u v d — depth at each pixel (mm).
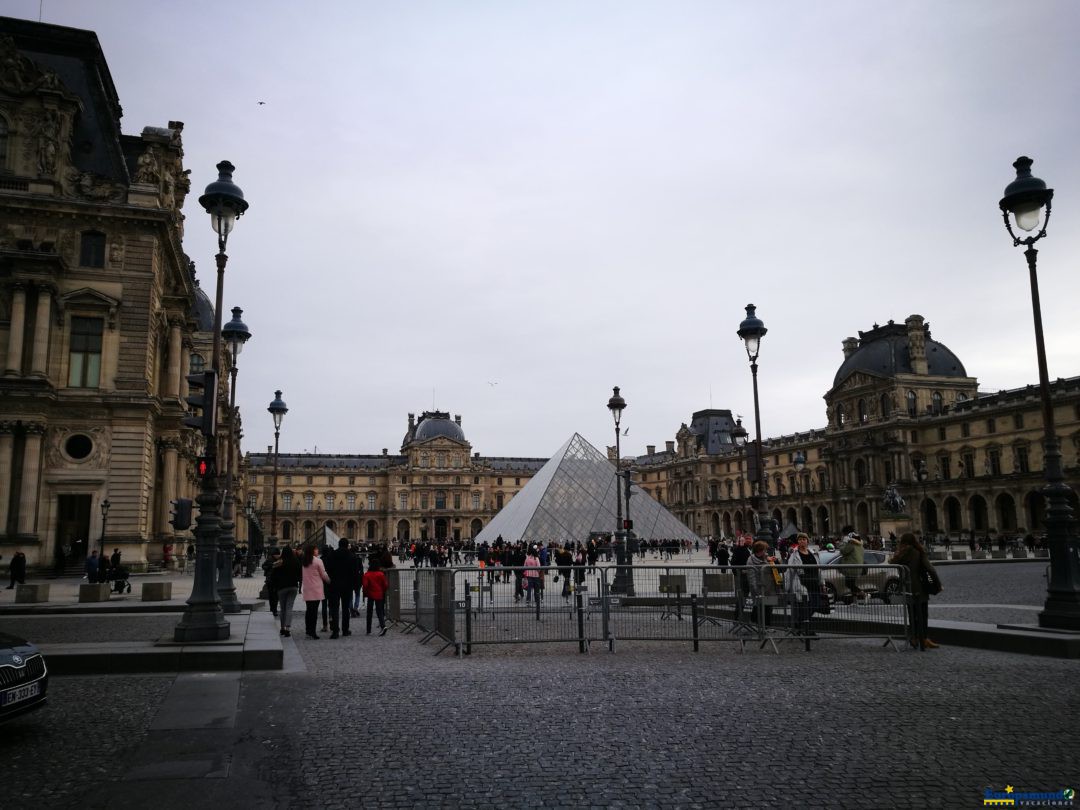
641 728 10570
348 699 12594
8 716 9891
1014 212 18938
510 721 11023
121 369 48312
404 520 187125
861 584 18031
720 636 18859
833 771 8688
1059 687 13000
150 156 50688
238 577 57094
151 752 9609
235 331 36781
